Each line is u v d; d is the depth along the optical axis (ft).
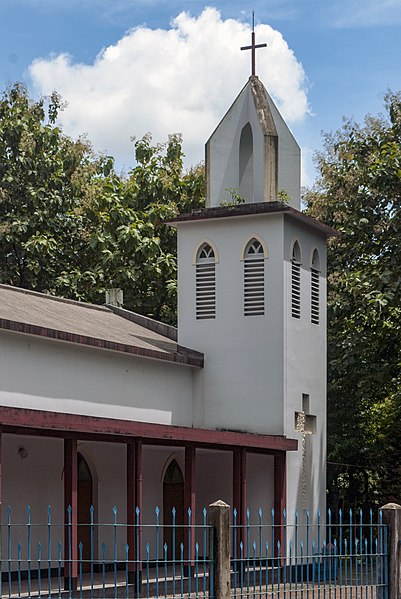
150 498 93.35
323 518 99.60
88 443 85.30
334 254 118.73
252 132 100.58
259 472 94.48
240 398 96.73
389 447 124.06
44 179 139.74
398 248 108.06
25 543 78.69
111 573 85.25
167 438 76.28
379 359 116.67
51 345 79.87
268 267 97.25
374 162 111.96
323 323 104.01
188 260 101.04
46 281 137.80
